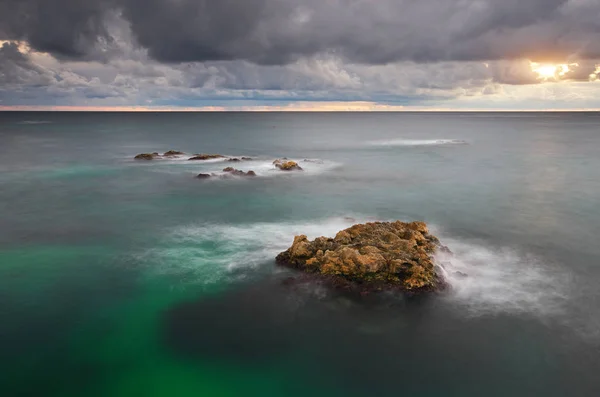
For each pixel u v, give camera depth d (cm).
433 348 1333
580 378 1202
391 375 1227
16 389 1165
